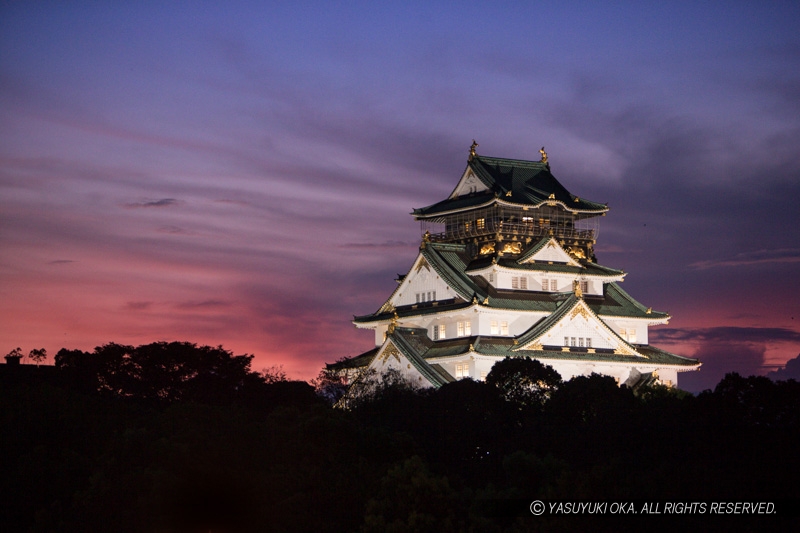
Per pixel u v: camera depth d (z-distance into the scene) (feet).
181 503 451.53
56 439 506.48
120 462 476.95
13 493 461.78
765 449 504.02
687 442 522.88
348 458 501.97
